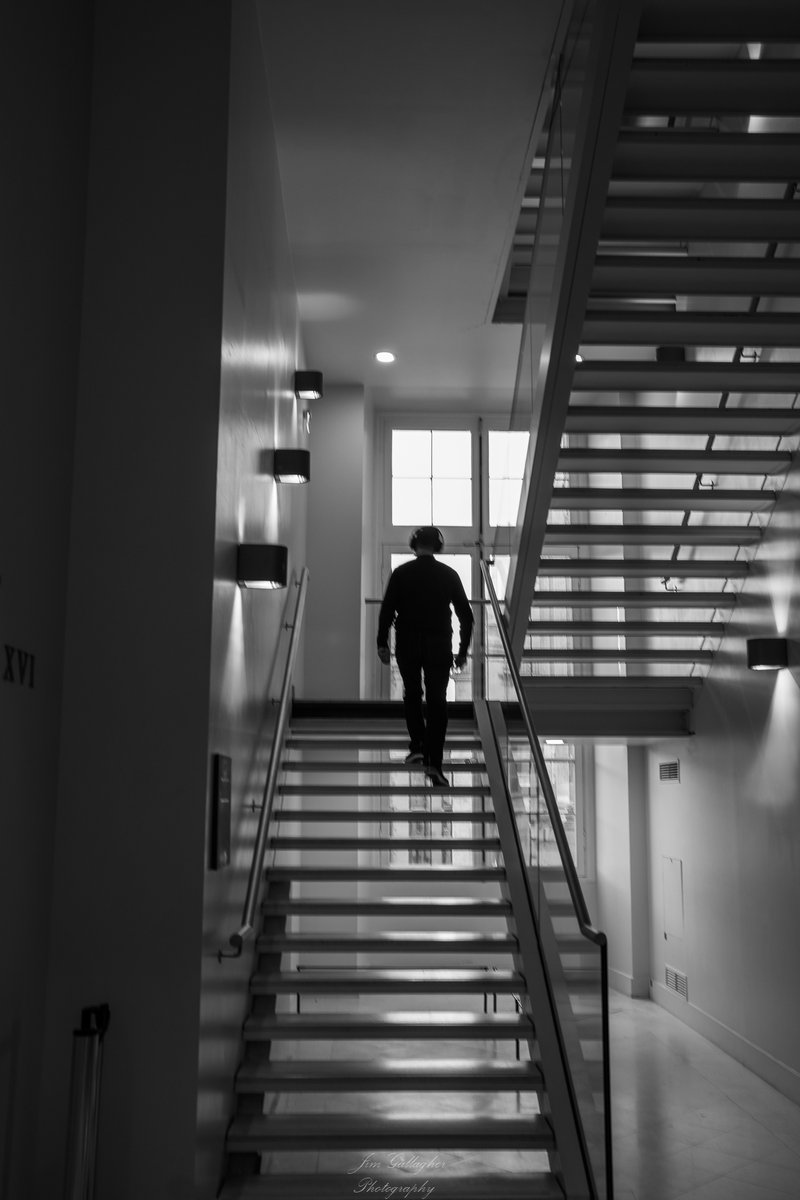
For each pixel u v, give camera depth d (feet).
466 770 21.90
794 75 14.97
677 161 16.16
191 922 11.64
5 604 10.17
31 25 10.86
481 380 32.89
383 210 22.77
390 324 28.63
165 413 12.54
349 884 32.04
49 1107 11.18
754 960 23.18
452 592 20.93
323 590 31.32
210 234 12.91
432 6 16.85
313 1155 16.29
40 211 11.13
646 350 30.96
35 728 11.14
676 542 23.16
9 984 10.34
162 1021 11.46
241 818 15.43
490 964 33.42
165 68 13.28
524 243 28.12
